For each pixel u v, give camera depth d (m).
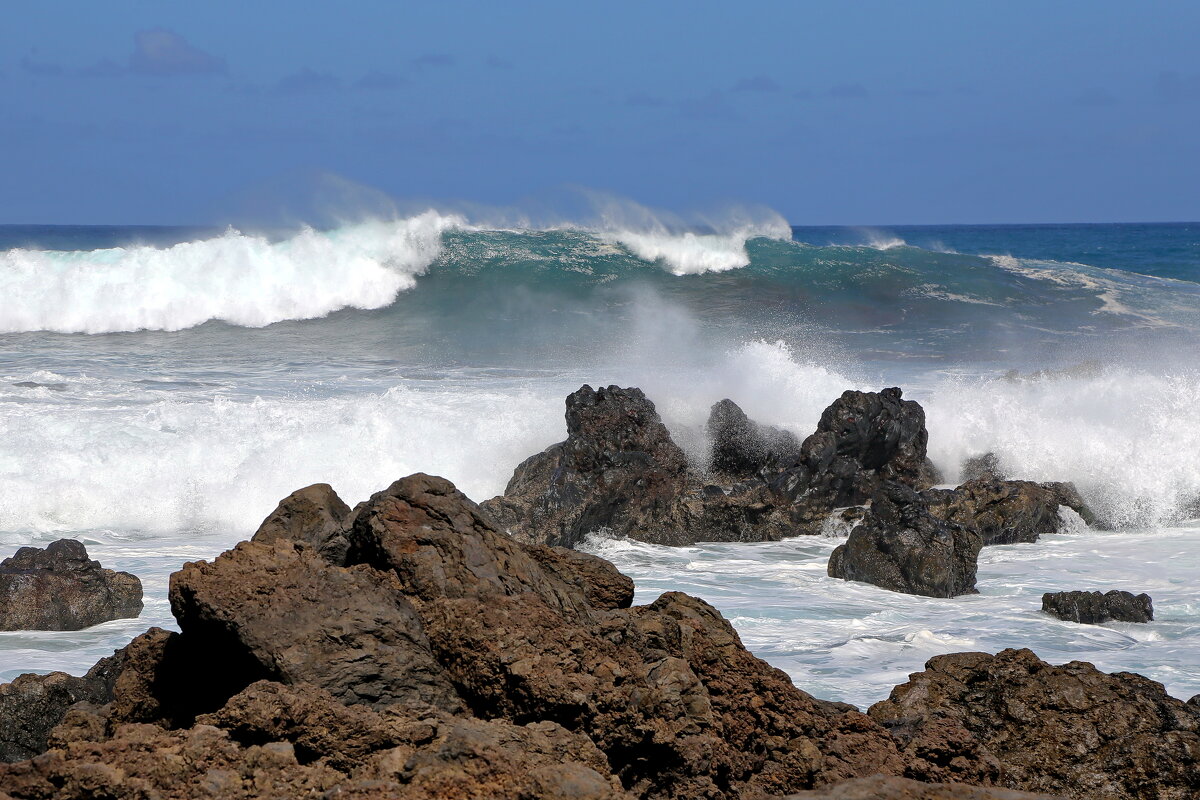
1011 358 39.75
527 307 47.56
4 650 12.98
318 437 23.61
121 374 33.28
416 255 49.91
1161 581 17.78
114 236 162.88
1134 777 8.19
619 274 51.53
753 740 7.48
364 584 7.03
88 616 14.15
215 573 6.89
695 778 6.55
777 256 54.75
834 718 7.80
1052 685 8.71
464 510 8.09
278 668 6.47
